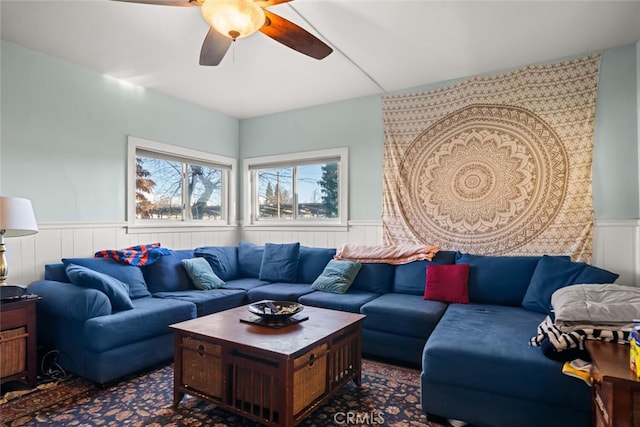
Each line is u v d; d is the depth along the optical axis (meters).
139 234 3.66
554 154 3.09
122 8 2.35
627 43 2.83
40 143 2.93
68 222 3.09
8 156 2.75
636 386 1.12
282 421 1.67
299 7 2.35
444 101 3.56
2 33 2.64
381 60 3.12
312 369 1.88
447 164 3.54
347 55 3.03
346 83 3.63
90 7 2.33
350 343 2.22
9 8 2.33
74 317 2.28
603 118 2.93
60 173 3.05
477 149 3.40
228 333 1.94
